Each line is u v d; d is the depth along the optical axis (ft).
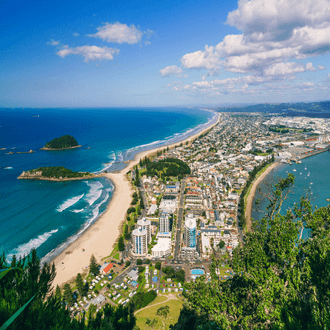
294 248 153.28
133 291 441.68
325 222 179.32
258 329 130.82
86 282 466.70
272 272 148.15
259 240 175.63
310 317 114.42
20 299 81.10
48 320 80.07
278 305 129.70
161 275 488.02
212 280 185.47
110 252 565.94
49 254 549.54
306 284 136.26
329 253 135.85
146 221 578.25
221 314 150.71
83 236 627.05
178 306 395.34
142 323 352.90
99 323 110.32
